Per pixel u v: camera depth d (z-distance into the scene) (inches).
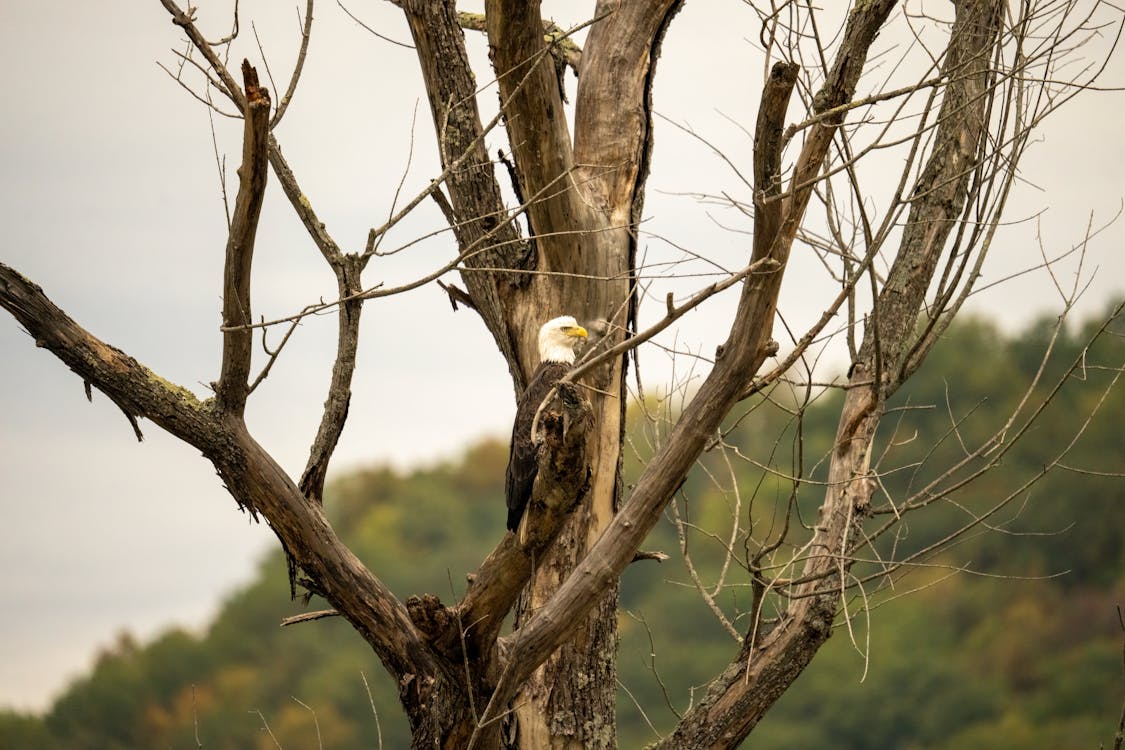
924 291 651.5
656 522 511.8
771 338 495.5
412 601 492.1
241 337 503.5
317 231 559.5
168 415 514.9
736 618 615.5
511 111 611.8
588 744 650.8
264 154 470.6
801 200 481.7
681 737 588.1
